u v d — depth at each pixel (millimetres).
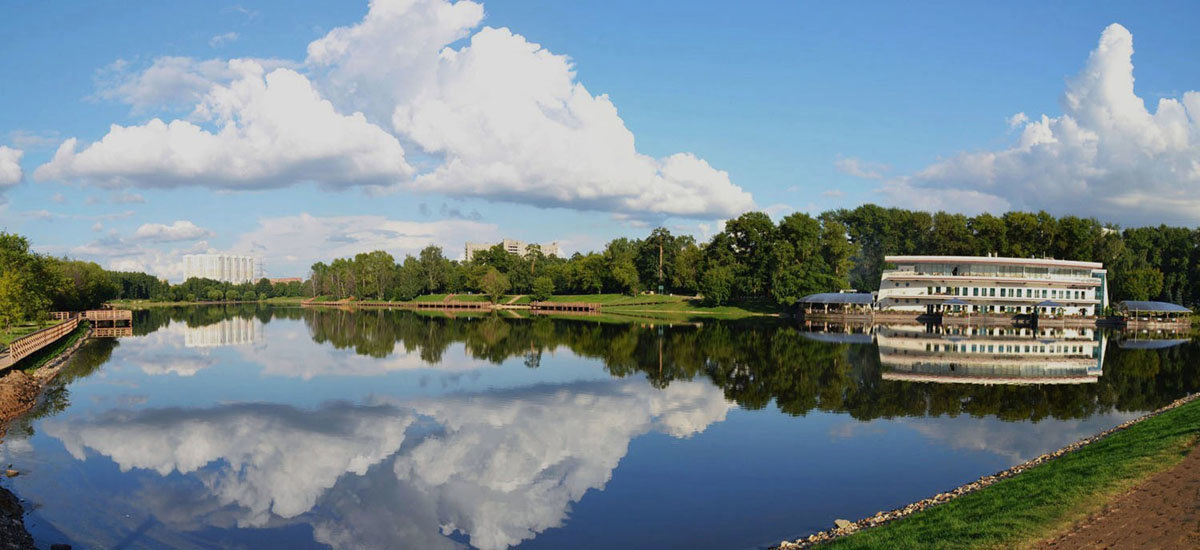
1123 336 96188
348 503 25547
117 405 43406
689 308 158125
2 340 67438
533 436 35188
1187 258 144500
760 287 143500
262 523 23562
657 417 39562
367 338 91125
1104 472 21109
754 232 144750
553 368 59781
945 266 126938
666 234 183500
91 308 147500
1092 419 38469
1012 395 46125
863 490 26328
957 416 39469
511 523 23406
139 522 23609
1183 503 17109
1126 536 15562
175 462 30859
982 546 16109
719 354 70188
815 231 143875
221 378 54625
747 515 23859
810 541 20578
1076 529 16391
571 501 25594
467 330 105875
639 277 188750
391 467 30078
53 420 39156
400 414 40625
